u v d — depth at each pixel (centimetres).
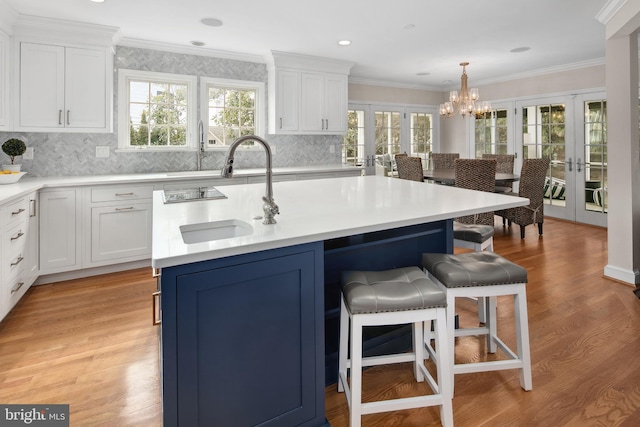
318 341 154
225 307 132
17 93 342
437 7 335
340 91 529
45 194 328
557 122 590
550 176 609
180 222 164
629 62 311
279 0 315
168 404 125
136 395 185
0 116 324
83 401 180
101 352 225
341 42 433
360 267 211
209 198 227
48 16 338
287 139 527
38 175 383
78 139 399
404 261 227
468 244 247
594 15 358
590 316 263
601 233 509
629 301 287
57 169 392
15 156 355
